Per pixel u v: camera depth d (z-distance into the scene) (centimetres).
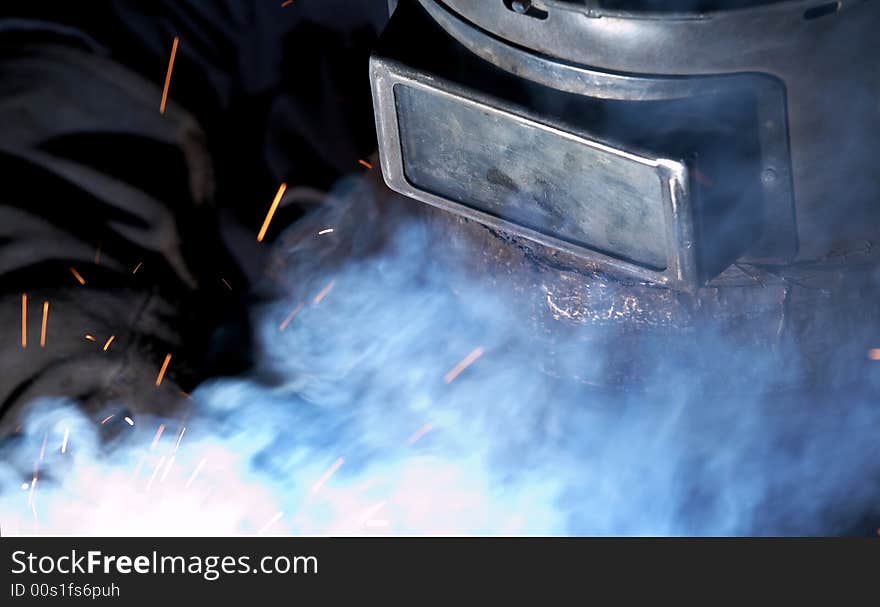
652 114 215
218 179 327
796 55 209
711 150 211
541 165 223
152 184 314
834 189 226
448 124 228
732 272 238
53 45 320
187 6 346
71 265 293
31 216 293
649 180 211
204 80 341
